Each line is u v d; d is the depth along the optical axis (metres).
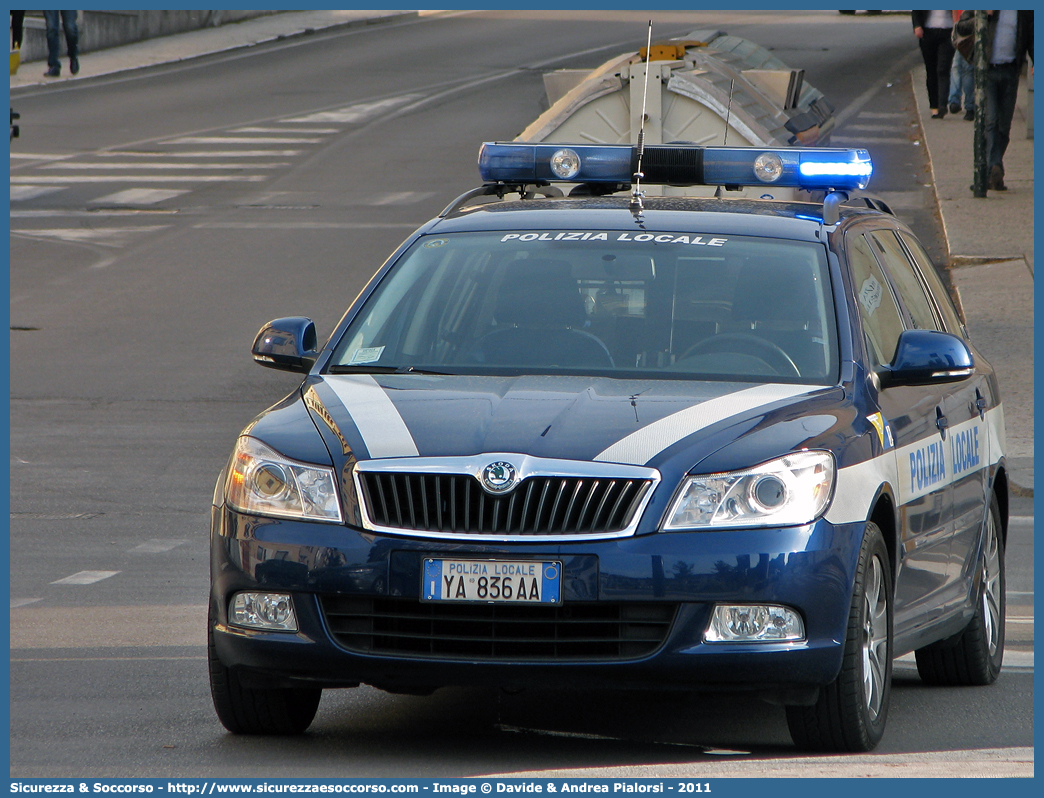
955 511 21.09
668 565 16.05
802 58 124.75
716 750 17.56
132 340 56.66
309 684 16.89
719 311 19.55
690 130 49.34
